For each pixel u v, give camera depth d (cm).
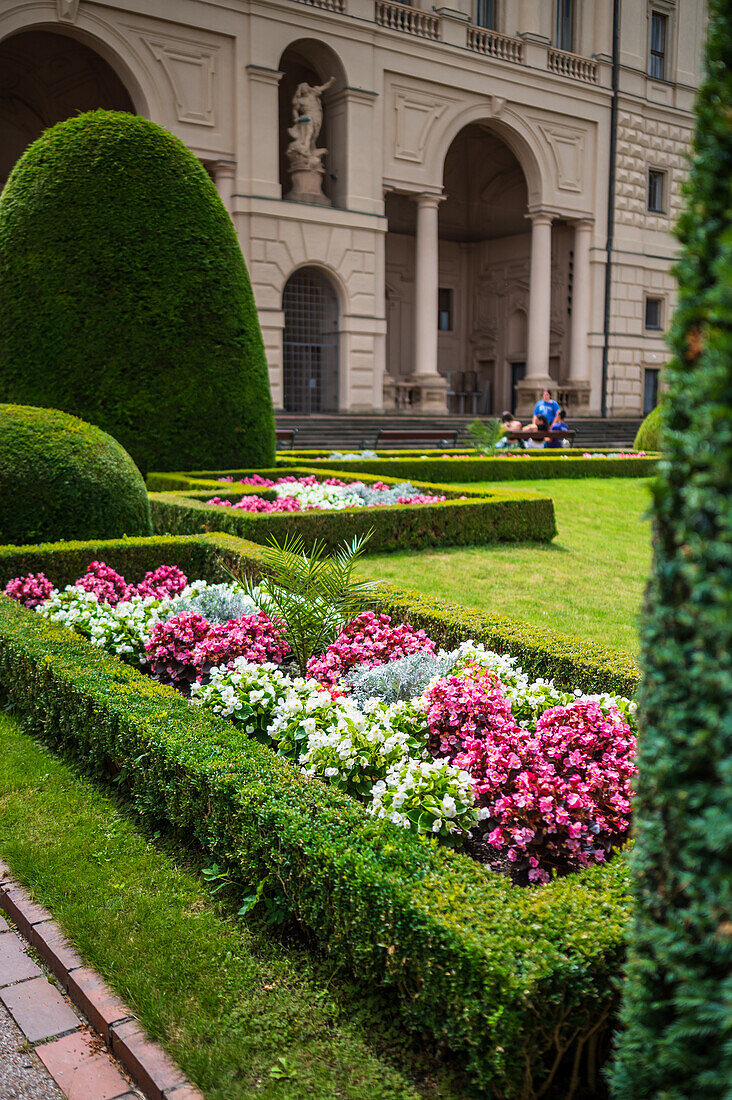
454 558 926
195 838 362
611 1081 191
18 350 1196
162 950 290
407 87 2692
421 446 2397
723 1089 160
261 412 1327
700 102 164
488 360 3731
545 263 3067
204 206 1264
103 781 417
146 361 1223
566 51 3012
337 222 2572
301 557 501
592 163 3142
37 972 295
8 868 344
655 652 170
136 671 452
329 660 463
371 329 2686
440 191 2808
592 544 1041
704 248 160
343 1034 254
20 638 495
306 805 304
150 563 722
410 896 244
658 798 172
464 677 405
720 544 147
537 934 230
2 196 1236
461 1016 225
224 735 367
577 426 2925
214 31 2312
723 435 144
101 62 2562
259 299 2453
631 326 3306
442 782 320
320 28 2484
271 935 299
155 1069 241
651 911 175
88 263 1195
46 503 739
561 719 349
